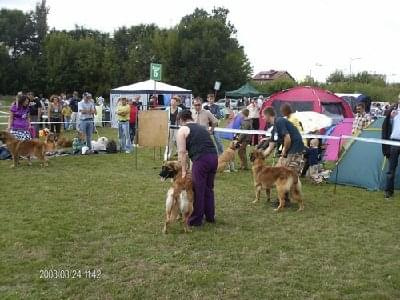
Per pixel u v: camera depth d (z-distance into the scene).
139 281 4.64
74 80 55.56
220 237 6.10
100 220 6.73
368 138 10.07
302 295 4.39
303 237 6.21
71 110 21.73
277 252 5.59
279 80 60.56
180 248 5.63
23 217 6.78
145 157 13.48
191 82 59.00
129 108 14.95
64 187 8.95
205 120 10.59
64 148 14.48
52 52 56.97
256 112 16.77
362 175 9.91
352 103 29.06
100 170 11.07
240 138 11.82
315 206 8.05
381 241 6.13
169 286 4.53
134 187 9.06
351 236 6.32
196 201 6.48
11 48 69.06
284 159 8.16
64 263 5.06
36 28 69.94
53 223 6.50
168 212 6.18
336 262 5.30
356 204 8.29
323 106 16.48
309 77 60.94
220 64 60.06
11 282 4.55
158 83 22.28
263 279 4.75
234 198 8.43
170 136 12.20
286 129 8.00
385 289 4.58
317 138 10.62
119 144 15.10
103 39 68.75
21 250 5.41
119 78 57.19
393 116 9.03
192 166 6.50
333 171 10.45
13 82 60.38
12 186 8.98
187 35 61.72
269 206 7.93
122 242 5.79
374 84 61.69
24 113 11.70
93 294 4.34
